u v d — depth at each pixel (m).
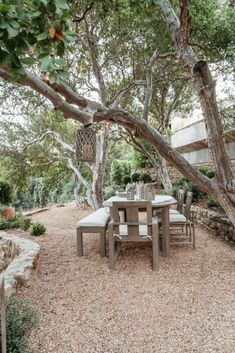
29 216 9.01
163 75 6.24
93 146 2.78
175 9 4.25
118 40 5.68
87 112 3.20
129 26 5.23
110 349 2.14
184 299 2.96
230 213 3.91
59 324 2.48
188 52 3.90
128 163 13.66
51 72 1.50
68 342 2.22
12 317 2.18
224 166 3.88
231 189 3.84
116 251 4.32
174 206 7.49
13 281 3.00
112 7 4.14
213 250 4.64
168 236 4.35
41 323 2.49
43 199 14.56
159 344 2.20
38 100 7.33
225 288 3.18
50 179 11.59
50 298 2.98
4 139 9.30
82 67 6.59
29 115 8.78
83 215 9.05
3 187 7.74
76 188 10.98
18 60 1.36
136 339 2.28
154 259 3.79
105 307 2.81
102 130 7.84
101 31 5.70
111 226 3.85
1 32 1.23
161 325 2.47
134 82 5.36
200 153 11.47
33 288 3.21
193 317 2.59
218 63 6.00
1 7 1.16
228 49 5.24
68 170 10.91
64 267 3.92
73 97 3.27
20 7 1.25
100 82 6.31
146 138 3.96
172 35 4.00
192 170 4.02
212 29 4.95
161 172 8.84
